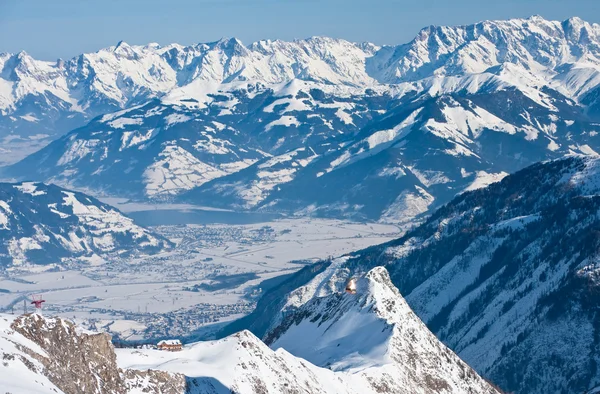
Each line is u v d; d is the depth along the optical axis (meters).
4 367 168.62
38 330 190.62
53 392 169.12
